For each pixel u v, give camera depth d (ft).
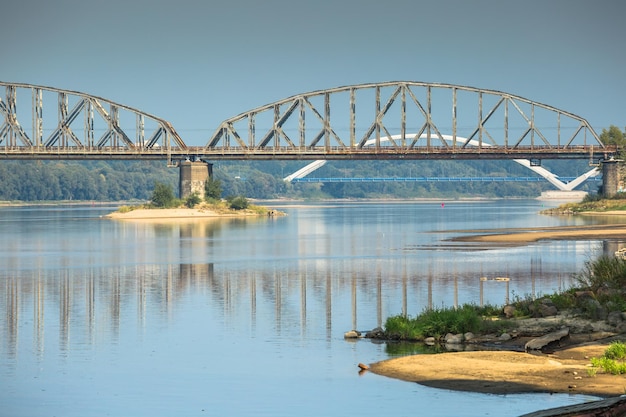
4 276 370.94
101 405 164.25
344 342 216.74
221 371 188.03
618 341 199.62
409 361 187.52
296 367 189.37
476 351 195.31
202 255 467.11
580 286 283.18
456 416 150.00
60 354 207.72
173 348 212.64
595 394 158.92
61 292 317.63
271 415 155.43
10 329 241.14
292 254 469.16
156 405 163.73
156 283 342.23
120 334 232.12
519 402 155.94
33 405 164.76
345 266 398.62
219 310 271.49
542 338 198.80
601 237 547.90
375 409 156.15
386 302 283.38
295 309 271.69
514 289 308.19
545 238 548.72
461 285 321.73
